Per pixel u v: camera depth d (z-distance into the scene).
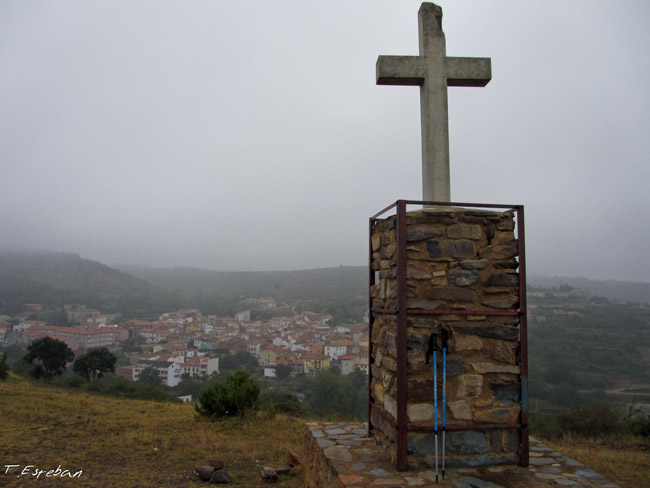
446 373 3.85
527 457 3.86
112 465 5.86
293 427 8.75
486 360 3.93
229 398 9.25
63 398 11.27
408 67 4.83
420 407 3.77
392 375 4.01
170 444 6.98
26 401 10.13
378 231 4.70
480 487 3.38
